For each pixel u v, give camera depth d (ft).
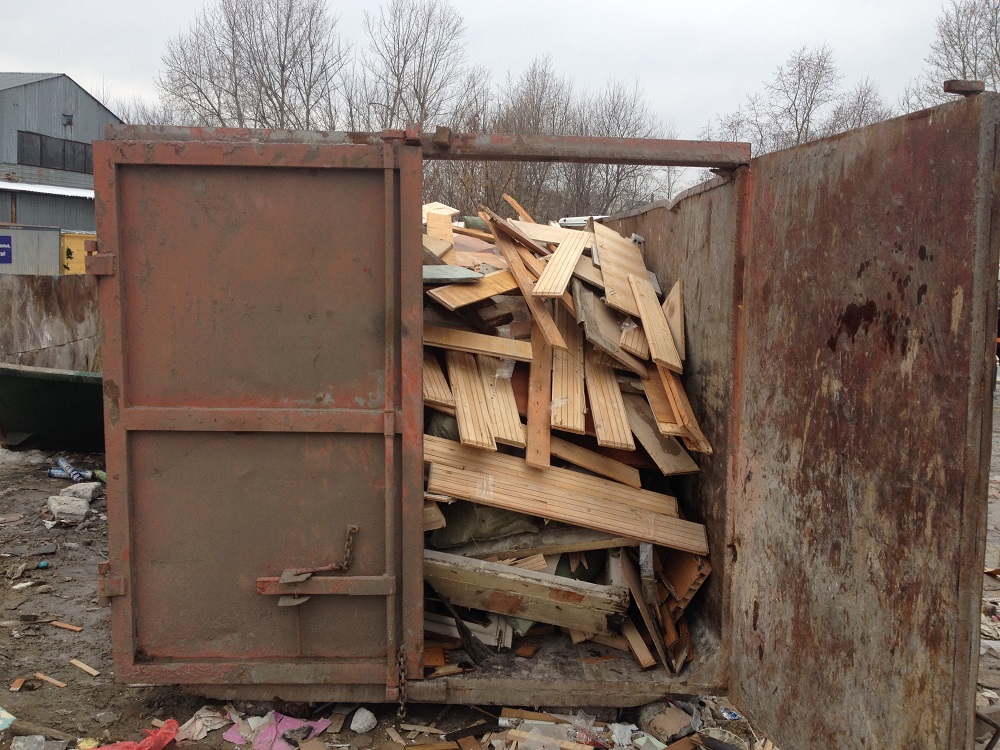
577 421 11.19
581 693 10.05
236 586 9.57
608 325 11.87
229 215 9.06
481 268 13.41
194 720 10.04
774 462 9.12
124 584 9.36
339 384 9.30
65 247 63.21
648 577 10.74
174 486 9.41
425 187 50.90
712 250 10.98
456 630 10.89
